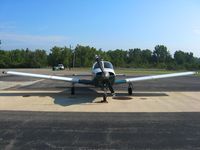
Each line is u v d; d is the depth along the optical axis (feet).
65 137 24.66
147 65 367.25
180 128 27.96
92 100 46.83
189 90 63.93
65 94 54.75
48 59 387.75
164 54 495.00
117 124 29.53
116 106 40.93
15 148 21.65
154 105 41.98
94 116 33.65
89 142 23.22
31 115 34.12
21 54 368.48
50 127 28.17
